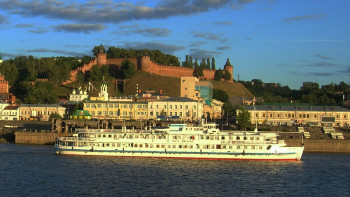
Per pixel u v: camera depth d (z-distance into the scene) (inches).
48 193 4495.6
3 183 4884.4
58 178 5182.1
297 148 6717.5
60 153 6958.7
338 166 6378.0
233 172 5743.1
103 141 6835.6
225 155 6668.3
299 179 5423.2
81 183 4950.8
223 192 4697.3
